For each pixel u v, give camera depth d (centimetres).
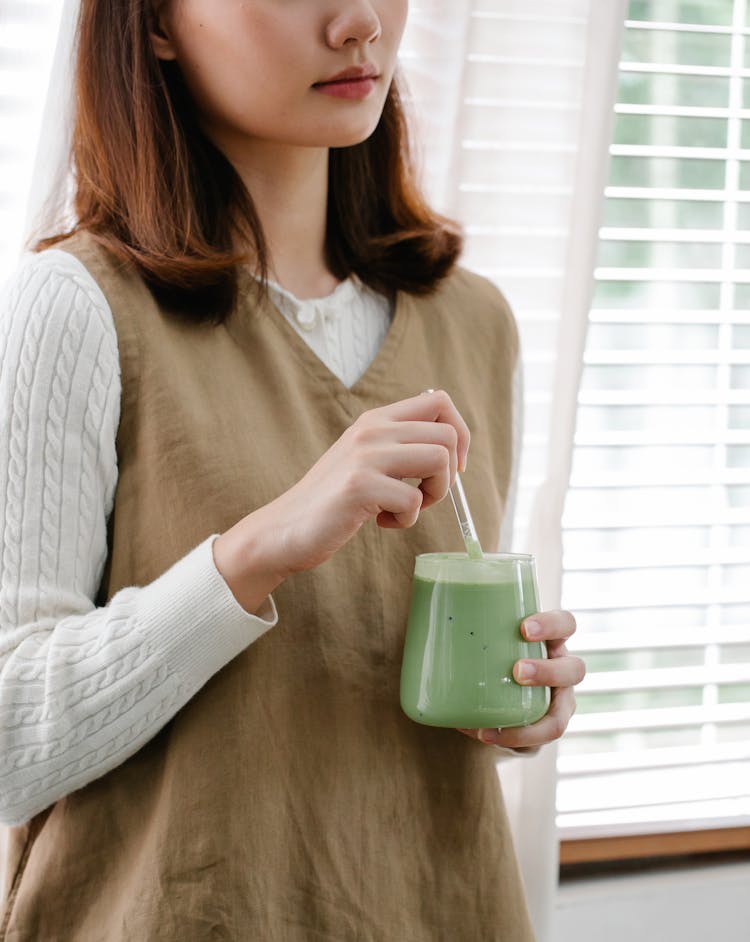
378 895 97
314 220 113
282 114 98
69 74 118
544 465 160
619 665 172
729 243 173
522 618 93
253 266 105
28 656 89
